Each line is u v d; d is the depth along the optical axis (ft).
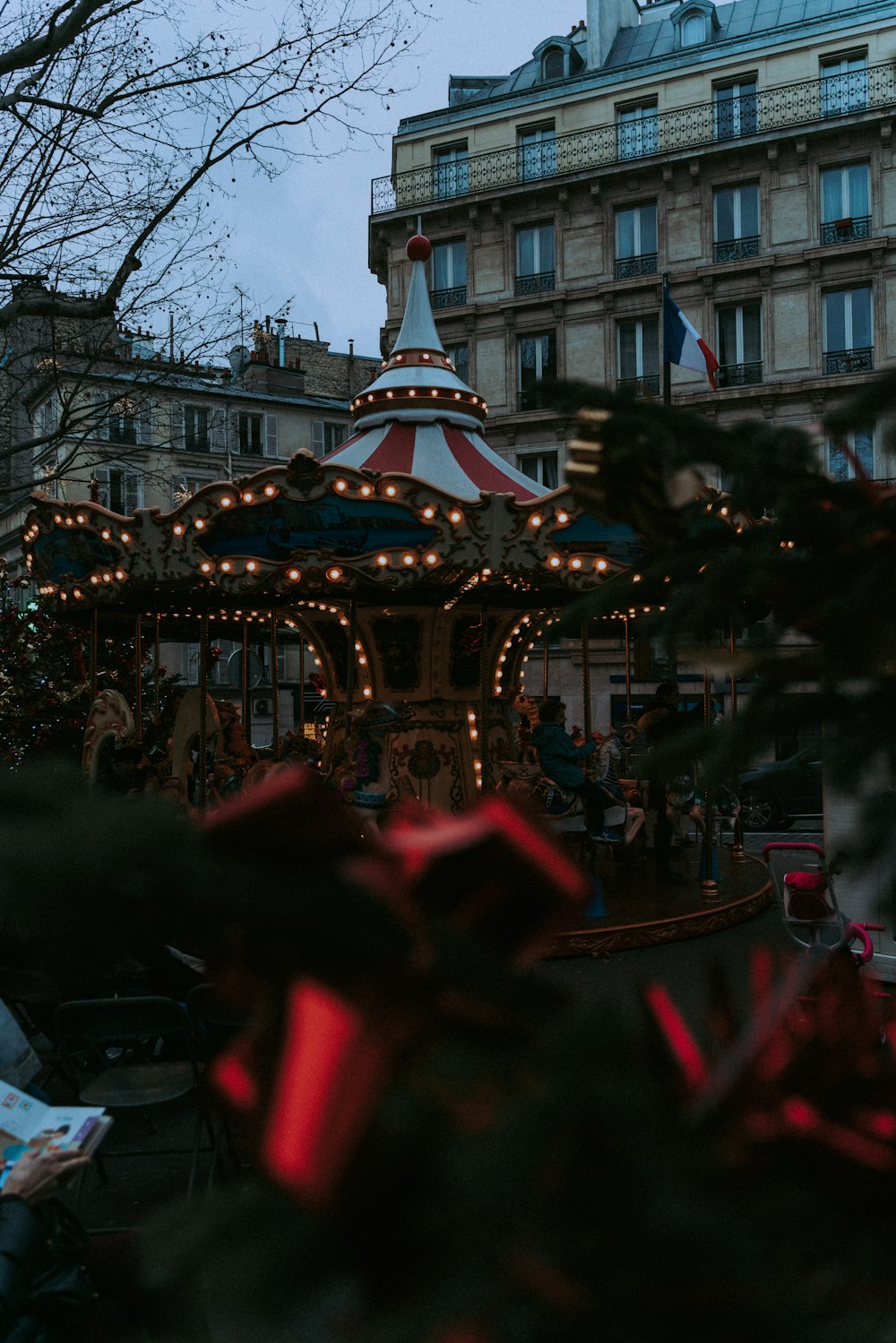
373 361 145.18
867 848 2.97
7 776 1.43
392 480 24.49
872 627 2.93
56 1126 7.62
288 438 125.80
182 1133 15.67
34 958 1.42
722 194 87.25
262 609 34.88
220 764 32.71
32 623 39.14
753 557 3.20
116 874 1.38
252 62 31.45
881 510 3.14
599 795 29.99
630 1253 1.63
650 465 3.35
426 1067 1.86
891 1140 1.98
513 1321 1.63
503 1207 1.65
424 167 97.55
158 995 14.62
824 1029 2.27
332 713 36.91
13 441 44.39
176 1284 1.84
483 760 28.37
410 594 31.42
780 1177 1.98
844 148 83.05
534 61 104.88
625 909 27.37
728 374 87.04
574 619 3.55
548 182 90.17
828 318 84.12
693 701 37.40
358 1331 1.69
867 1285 1.79
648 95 91.45
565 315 90.99
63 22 28.94
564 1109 1.69
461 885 2.36
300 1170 1.81
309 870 1.83
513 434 91.91
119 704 29.86
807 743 3.12
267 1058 1.99
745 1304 1.66
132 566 26.66
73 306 31.42
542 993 2.05
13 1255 6.70
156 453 106.01
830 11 95.30
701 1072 2.22
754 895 29.58
